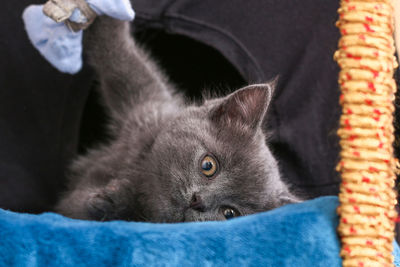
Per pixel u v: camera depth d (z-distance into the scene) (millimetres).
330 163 609
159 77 584
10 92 566
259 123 484
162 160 468
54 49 483
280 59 598
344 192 383
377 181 381
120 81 557
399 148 484
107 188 473
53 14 463
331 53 602
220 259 379
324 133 609
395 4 522
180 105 552
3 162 557
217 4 583
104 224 386
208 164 466
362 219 377
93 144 626
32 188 573
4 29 559
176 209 458
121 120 557
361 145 382
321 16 598
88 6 475
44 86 581
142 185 472
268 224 388
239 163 475
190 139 470
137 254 374
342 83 390
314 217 391
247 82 585
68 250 373
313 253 383
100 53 547
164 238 379
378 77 385
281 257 381
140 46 596
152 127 508
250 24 590
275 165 509
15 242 371
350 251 377
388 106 388
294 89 600
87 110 636
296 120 604
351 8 388
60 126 595
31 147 578
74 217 476
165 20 577
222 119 485
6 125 563
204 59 617
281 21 597
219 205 468
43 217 395
